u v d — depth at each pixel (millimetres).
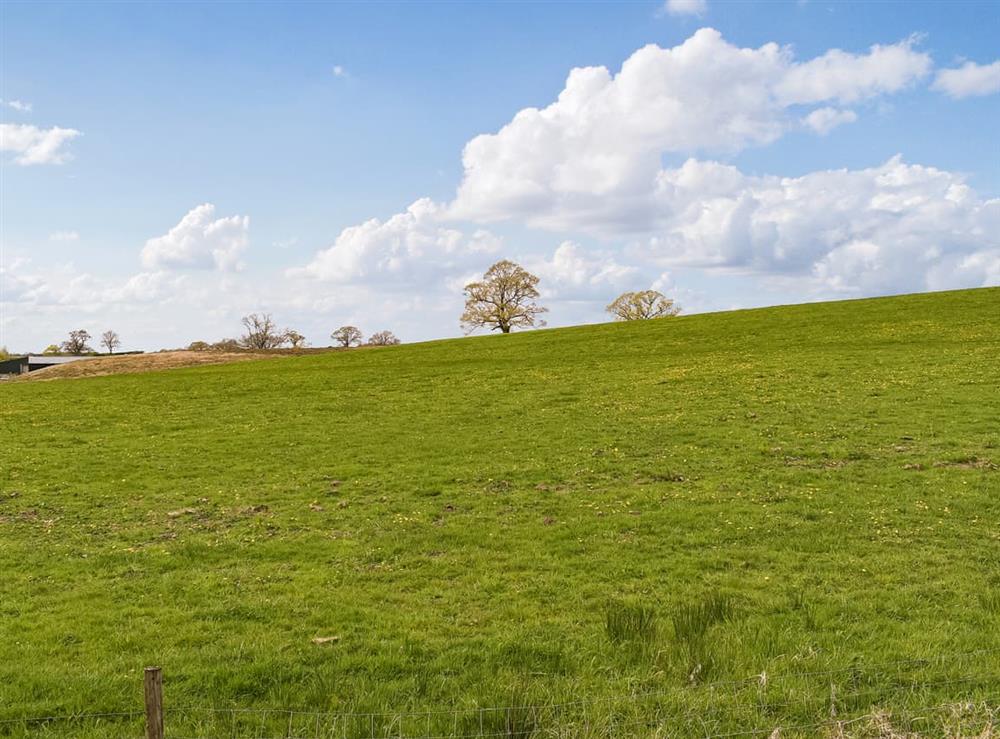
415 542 18953
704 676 10562
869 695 9750
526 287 114750
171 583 16250
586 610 14094
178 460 30047
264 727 9555
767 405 34781
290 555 18312
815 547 17438
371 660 11617
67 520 22047
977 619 12742
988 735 8422
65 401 48625
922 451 25797
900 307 67750
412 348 74875
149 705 7586
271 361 73125
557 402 39562
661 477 24531
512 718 9266
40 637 13219
